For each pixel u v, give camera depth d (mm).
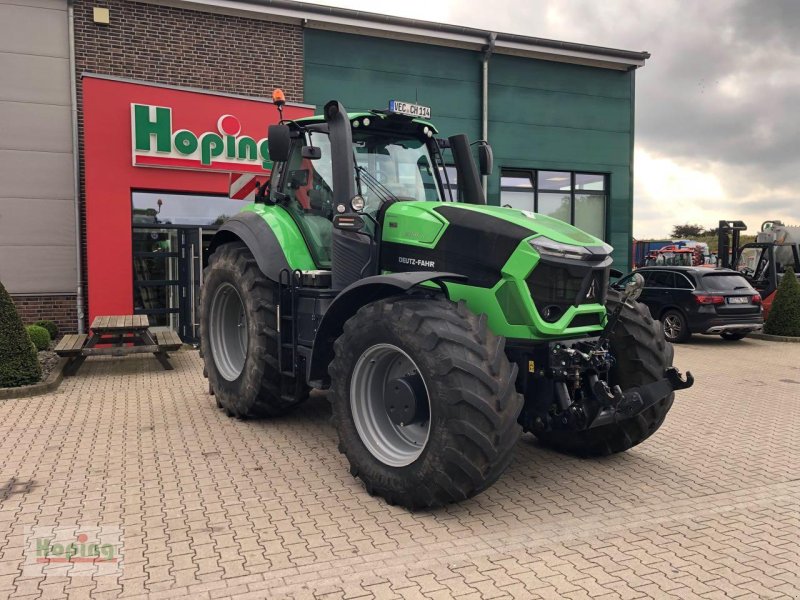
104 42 10992
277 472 4633
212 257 6395
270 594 2963
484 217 4277
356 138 5203
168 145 10625
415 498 3846
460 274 4262
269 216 5824
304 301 5312
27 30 10562
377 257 4801
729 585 3117
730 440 5734
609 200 15711
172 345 8516
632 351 4730
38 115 10664
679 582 3141
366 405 4273
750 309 12430
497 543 3533
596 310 4297
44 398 6953
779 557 3428
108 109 10297
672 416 6652
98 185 10297
